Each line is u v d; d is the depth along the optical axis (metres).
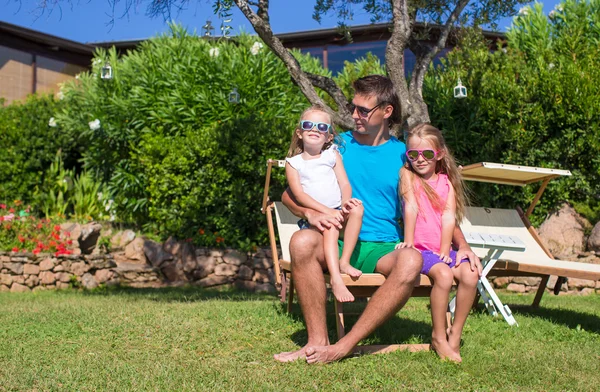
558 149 10.11
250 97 11.30
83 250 10.92
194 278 10.48
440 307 3.84
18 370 3.51
